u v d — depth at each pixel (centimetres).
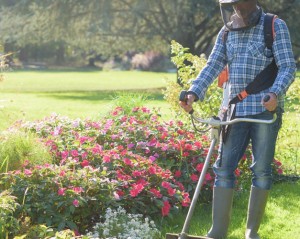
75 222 593
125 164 649
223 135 529
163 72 5922
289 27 2942
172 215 635
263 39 519
